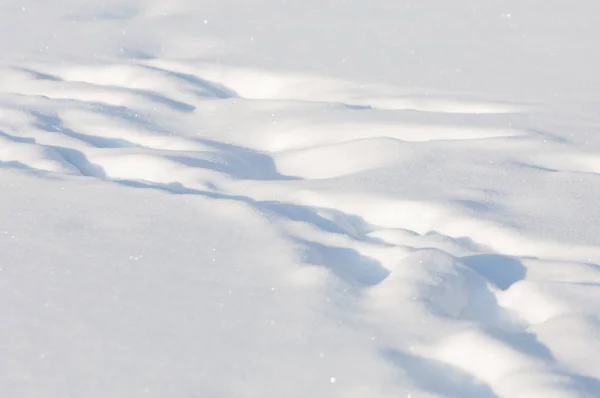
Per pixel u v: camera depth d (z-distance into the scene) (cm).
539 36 1378
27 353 534
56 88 1159
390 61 1245
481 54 1280
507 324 574
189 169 845
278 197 785
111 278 632
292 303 585
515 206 741
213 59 1271
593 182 783
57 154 908
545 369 491
